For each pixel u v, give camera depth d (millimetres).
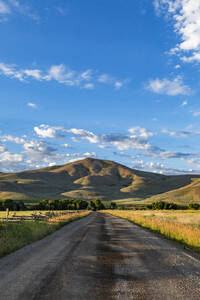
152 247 11477
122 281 6156
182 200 190625
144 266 7711
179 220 30156
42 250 10234
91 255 9336
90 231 18625
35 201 169750
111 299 4992
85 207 140250
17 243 11125
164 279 6355
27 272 6805
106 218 40188
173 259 8812
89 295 5176
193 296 5207
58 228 20844
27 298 4965
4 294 5168
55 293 5250
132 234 16969
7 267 7336
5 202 97500
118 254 9648
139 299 5016
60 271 6934
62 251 10031
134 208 135750
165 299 5035
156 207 123375
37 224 18734
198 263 8227
